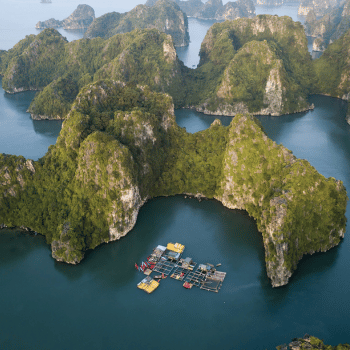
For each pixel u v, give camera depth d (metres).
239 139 155.00
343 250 129.75
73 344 98.19
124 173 138.50
